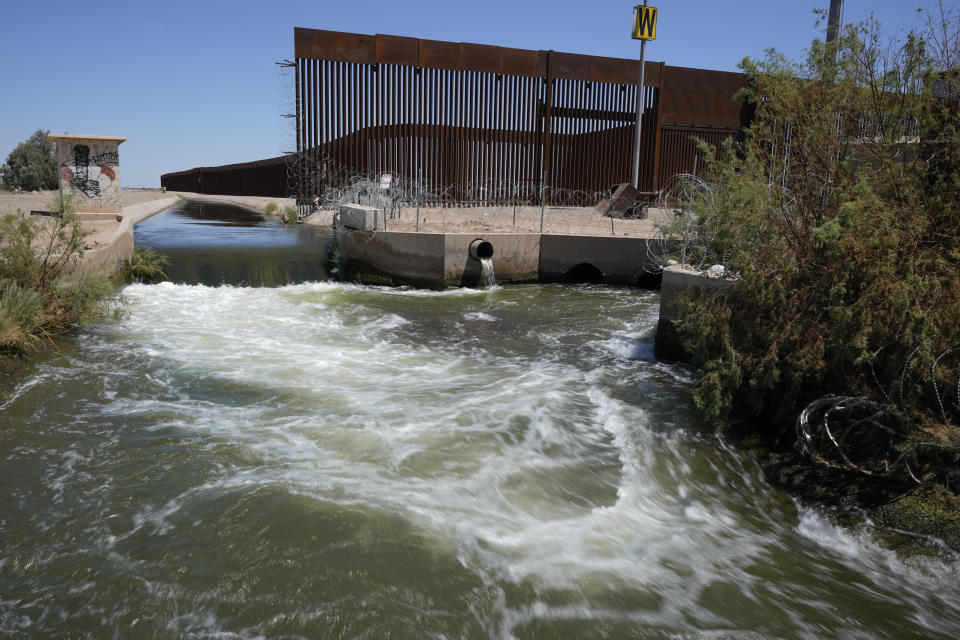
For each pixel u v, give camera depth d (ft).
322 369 29.66
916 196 23.13
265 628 13.32
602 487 20.11
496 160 77.20
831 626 14.39
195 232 64.85
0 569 14.69
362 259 53.67
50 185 144.97
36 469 19.16
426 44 72.02
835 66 26.43
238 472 19.36
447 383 28.40
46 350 29.66
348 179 71.92
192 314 39.09
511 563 15.93
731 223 26.91
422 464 20.51
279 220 78.33
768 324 23.50
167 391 25.79
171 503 17.57
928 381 19.35
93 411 23.48
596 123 81.35
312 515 17.22
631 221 70.54
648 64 80.89
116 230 48.01
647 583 15.56
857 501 18.67
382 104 71.82
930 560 16.35
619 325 40.45
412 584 14.87
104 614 13.46
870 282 21.44
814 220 24.75
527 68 76.43
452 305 46.14
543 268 57.47
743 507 19.54
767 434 22.75
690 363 30.09
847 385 21.16
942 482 17.98
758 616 14.61
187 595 14.12
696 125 85.05
